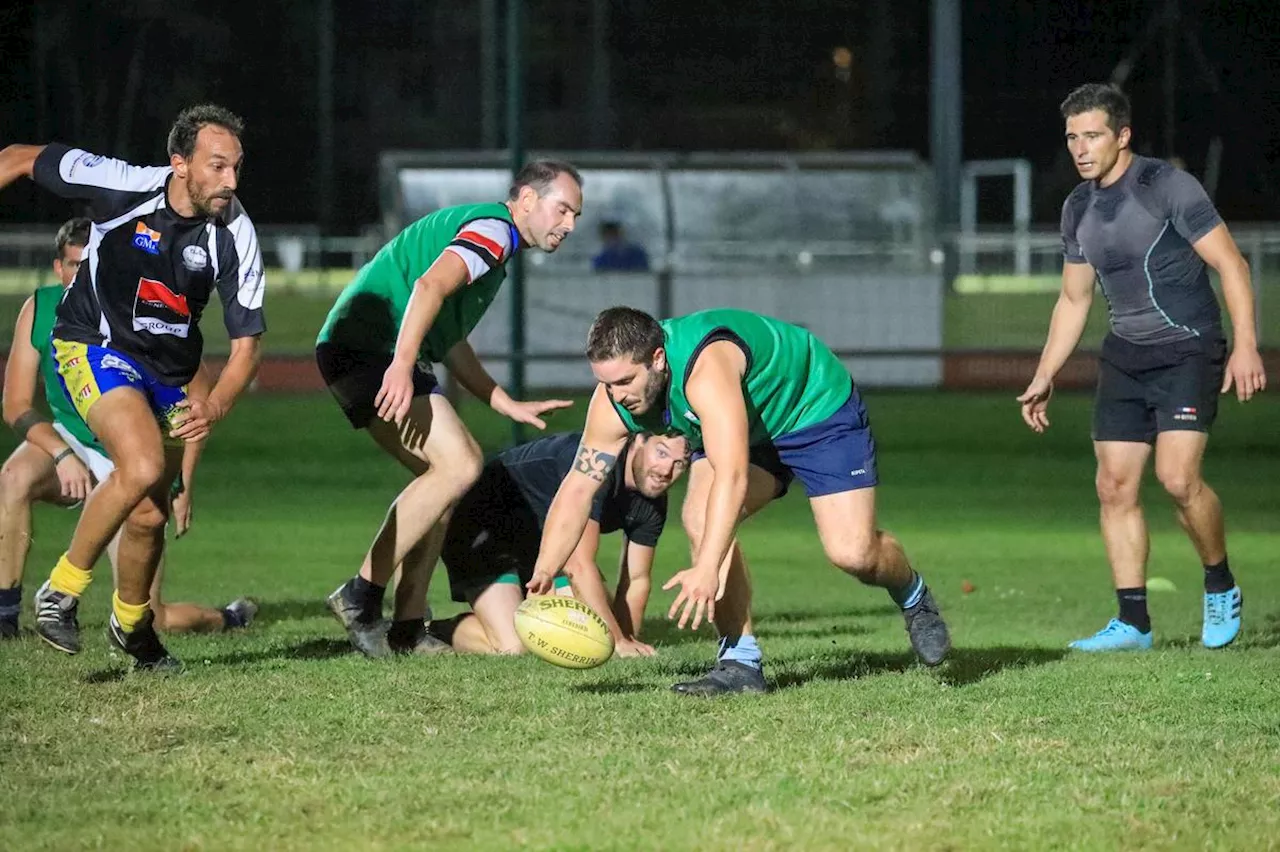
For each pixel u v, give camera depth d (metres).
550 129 126.06
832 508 17.05
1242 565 32.62
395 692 17.28
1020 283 72.69
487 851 11.96
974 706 16.86
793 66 127.12
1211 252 21.17
